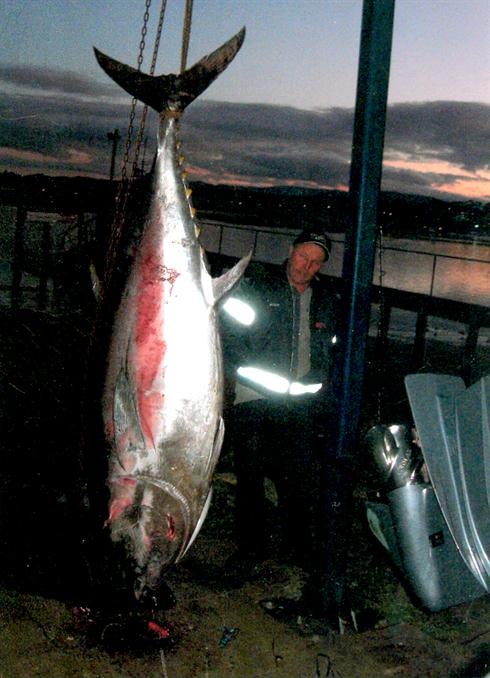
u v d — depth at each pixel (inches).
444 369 446.0
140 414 93.6
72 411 265.4
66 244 673.6
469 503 129.3
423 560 129.5
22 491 186.4
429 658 119.1
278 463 150.9
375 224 120.0
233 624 125.4
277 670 114.0
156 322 95.9
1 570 142.0
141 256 98.7
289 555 155.6
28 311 462.0
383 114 116.4
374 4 112.9
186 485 95.2
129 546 94.0
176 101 101.3
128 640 117.9
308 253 143.3
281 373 146.3
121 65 100.3
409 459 132.7
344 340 123.3
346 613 131.2
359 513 189.3
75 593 131.0
